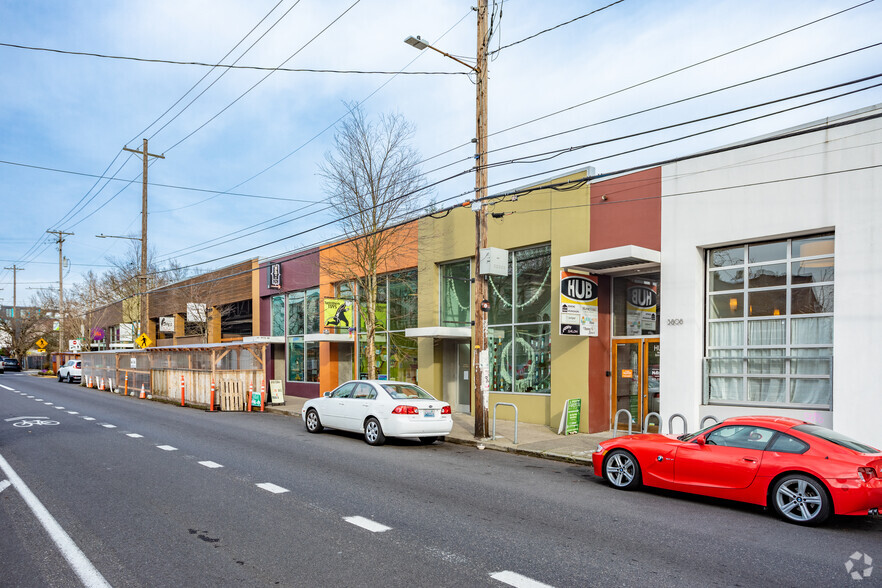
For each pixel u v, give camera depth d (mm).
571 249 15125
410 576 5273
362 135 18594
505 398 17062
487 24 14289
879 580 5395
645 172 13672
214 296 33031
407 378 20703
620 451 9250
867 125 10391
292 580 5141
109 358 32156
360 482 9148
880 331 10078
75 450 11719
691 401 12586
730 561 5844
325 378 24266
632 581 5254
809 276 11422
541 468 11008
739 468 7828
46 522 6781
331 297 21969
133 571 5316
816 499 7152
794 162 11297
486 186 14250
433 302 19281
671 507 8039
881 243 10117
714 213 12414
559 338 15375
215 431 15031
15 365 65625
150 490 8375
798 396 11469
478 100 14289
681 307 12859
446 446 13531
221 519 6965
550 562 5707
